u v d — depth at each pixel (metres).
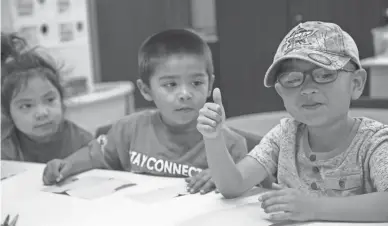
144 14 4.26
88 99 2.52
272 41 4.11
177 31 1.29
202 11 4.57
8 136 1.51
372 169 0.89
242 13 4.18
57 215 0.91
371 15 3.93
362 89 0.92
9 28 2.32
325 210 0.80
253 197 0.96
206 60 1.26
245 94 4.30
